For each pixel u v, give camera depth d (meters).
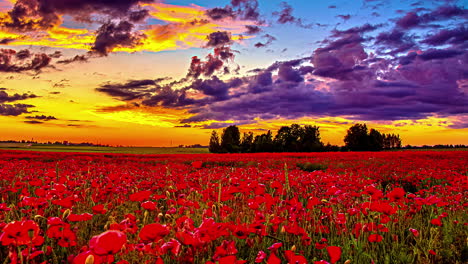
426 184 9.82
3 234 1.97
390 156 21.11
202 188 6.07
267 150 73.19
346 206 4.94
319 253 3.32
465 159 17.23
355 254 3.27
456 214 5.04
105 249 1.59
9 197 5.73
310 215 4.00
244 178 7.23
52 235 2.68
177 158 22.34
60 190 4.03
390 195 3.40
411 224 4.46
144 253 2.58
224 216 3.47
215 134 78.50
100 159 21.39
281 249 3.21
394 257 3.40
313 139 73.25
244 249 3.23
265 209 4.09
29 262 2.48
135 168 12.59
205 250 2.44
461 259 3.51
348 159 20.16
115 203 5.04
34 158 20.36
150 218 4.15
